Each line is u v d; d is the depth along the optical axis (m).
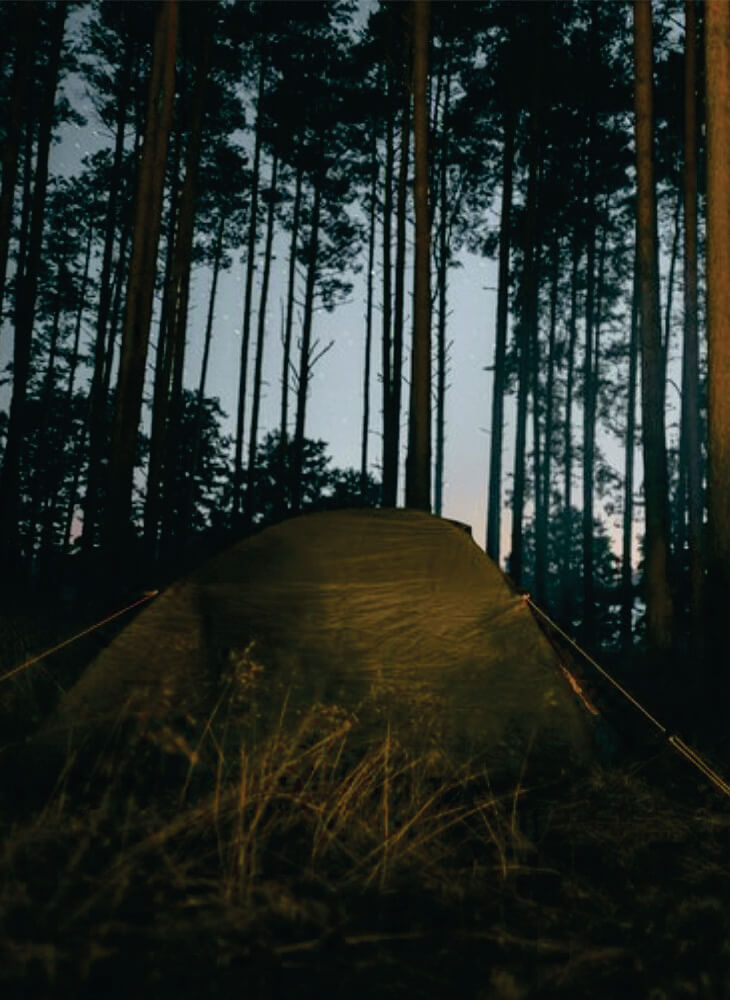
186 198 18.50
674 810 4.64
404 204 22.08
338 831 3.74
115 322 24.31
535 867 3.74
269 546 5.87
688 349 15.95
